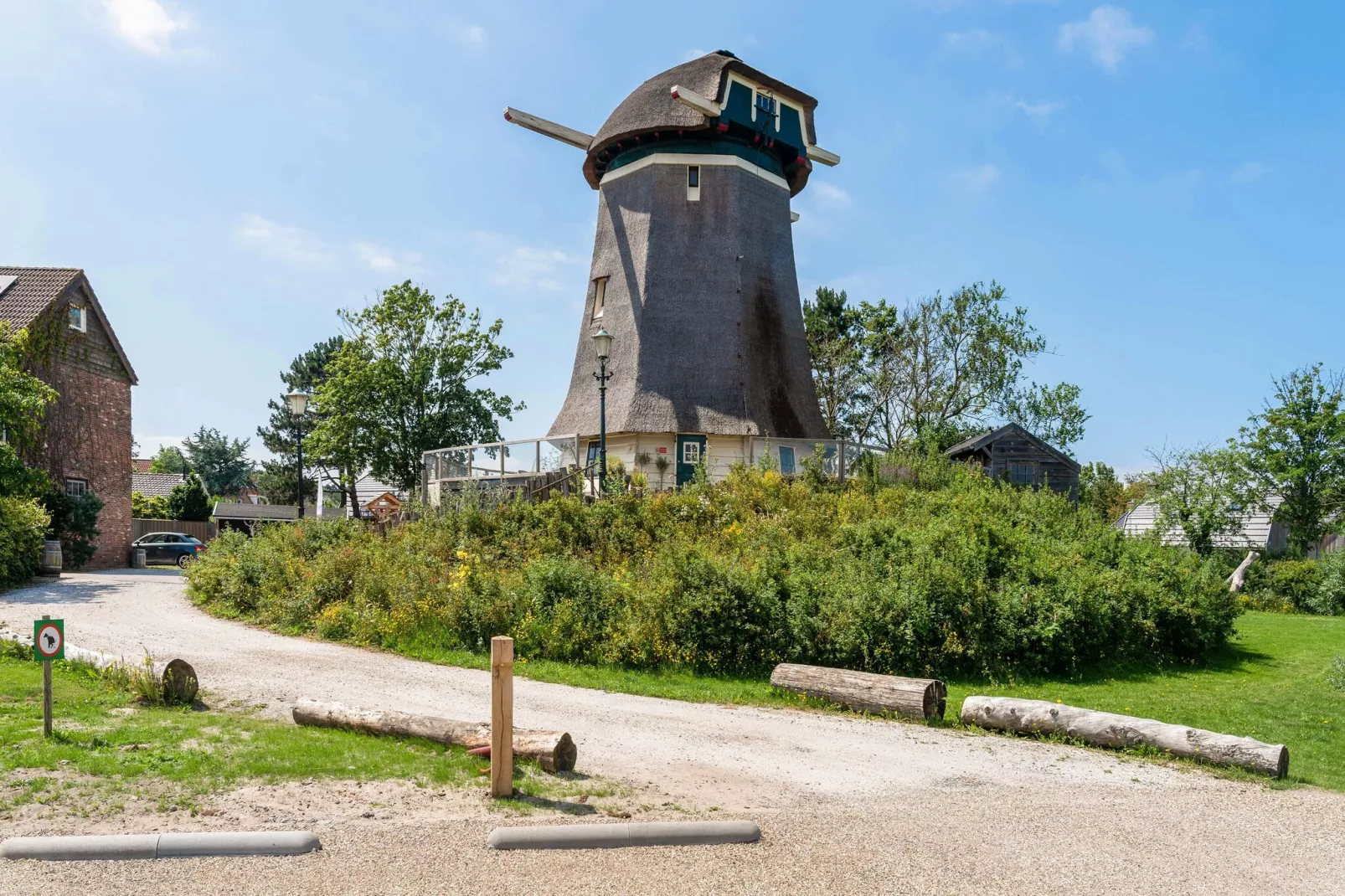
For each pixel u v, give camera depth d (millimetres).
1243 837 6445
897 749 8766
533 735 7637
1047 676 12977
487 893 5113
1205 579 15828
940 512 18250
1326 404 32531
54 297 26328
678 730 9227
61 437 27031
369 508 37281
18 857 5328
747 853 5812
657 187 26672
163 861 5402
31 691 9352
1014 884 5477
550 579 13969
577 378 27516
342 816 6199
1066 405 40438
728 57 27594
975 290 38656
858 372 41344
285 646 13648
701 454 24672
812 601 12734
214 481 78125
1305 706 11125
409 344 35156
